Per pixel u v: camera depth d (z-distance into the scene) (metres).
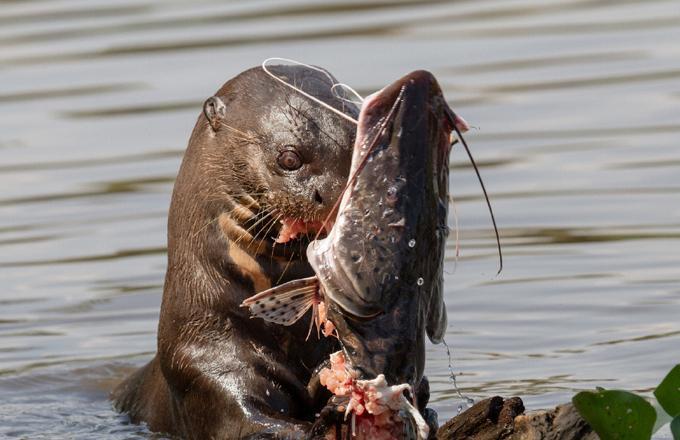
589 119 55.62
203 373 30.19
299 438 28.06
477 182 50.47
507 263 43.31
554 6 72.81
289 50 63.88
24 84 62.31
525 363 35.41
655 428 23.25
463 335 38.00
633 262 42.84
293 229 29.66
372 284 23.53
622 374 33.75
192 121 56.34
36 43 67.62
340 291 23.55
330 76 30.92
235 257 30.42
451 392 33.41
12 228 48.12
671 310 38.84
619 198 47.97
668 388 23.27
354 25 68.44
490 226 46.41
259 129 30.00
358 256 23.61
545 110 56.78
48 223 48.47
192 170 31.36
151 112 57.88
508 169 51.28
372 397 23.66
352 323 23.91
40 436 31.97
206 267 30.78
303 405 30.38
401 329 23.78
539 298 40.47
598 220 46.28
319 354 30.41
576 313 39.12
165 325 31.36
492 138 54.34
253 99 30.56
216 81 59.88
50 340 39.47
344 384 24.00
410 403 24.25
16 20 72.12
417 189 23.77
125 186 51.22
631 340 36.53
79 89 61.16
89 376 36.91
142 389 33.81
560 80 60.19
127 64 63.78
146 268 44.44
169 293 31.41
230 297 30.41
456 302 40.50
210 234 30.73
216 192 30.59
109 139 55.62
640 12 70.81
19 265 45.09
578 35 67.06
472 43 65.44
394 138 23.86
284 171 29.45
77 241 46.88
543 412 24.31
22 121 58.22
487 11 71.62
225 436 29.70
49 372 37.09
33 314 41.34
